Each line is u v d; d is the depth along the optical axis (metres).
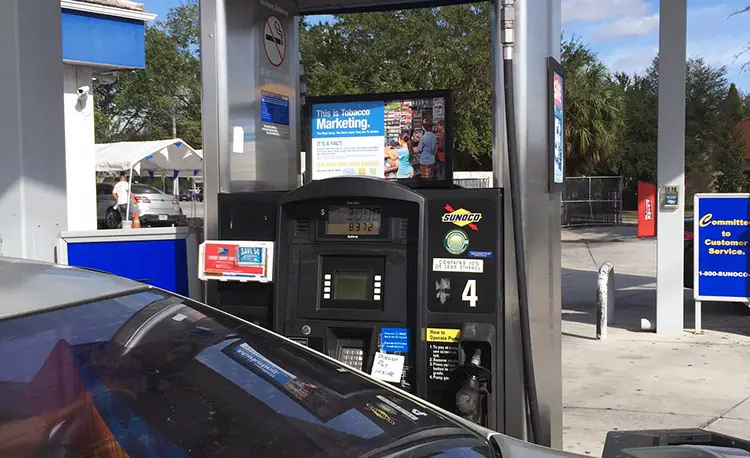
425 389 3.37
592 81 27.89
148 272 4.23
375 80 22.83
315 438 1.86
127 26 15.01
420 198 3.34
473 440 2.06
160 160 24.11
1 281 2.05
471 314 3.33
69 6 13.80
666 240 8.51
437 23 22.80
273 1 4.42
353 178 3.42
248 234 3.79
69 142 14.10
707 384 6.43
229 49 3.97
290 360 2.24
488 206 3.31
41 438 1.64
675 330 8.55
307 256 3.58
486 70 21.17
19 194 4.06
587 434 5.20
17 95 4.04
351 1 4.59
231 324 2.35
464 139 21.19
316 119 4.05
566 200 27.12
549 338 3.84
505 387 3.39
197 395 1.91
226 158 3.95
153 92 46.19
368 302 3.45
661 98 8.35
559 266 4.04
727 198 8.33
